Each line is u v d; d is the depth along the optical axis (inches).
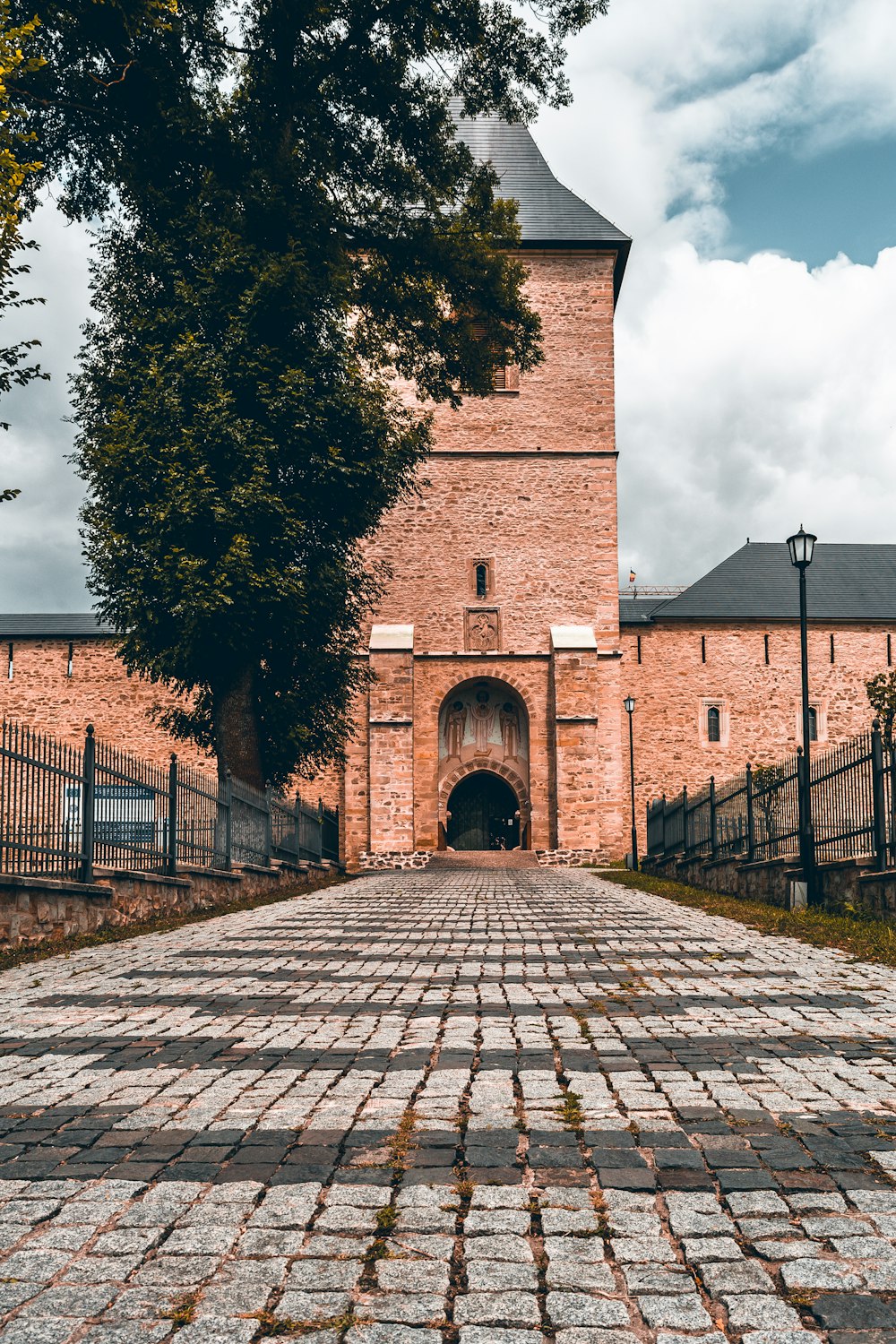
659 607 1492.4
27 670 1403.8
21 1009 245.6
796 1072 180.5
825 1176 130.6
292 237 716.0
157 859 511.5
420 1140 145.2
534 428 1338.6
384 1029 218.5
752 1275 103.8
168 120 668.1
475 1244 111.3
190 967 315.6
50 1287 102.2
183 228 702.5
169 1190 126.8
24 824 370.9
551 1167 134.2
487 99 779.4
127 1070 185.3
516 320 868.0
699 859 735.1
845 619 1473.9
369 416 767.1
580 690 1264.8
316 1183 129.0
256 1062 190.4
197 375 680.4
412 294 853.8
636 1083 173.2
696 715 1455.5
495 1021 226.4
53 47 617.6
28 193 653.3
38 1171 133.4
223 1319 95.9
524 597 1314.0
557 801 1256.2
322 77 724.7
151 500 693.9
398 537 1321.4
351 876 1024.9
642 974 293.6
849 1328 93.9
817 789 516.4
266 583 677.9
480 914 510.9
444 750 1330.0
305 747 837.8
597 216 1386.6
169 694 1386.6
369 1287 102.0
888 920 410.0
